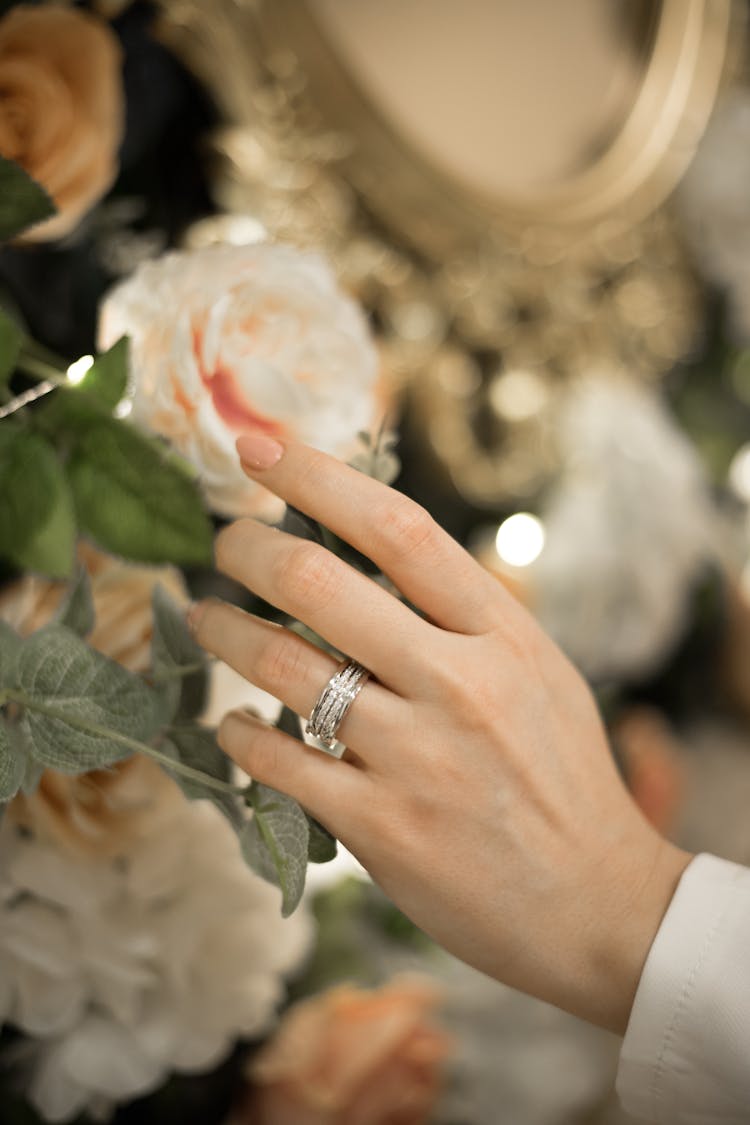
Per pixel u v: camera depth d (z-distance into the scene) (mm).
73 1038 419
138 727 354
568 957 386
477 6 640
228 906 427
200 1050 434
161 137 522
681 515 757
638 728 766
